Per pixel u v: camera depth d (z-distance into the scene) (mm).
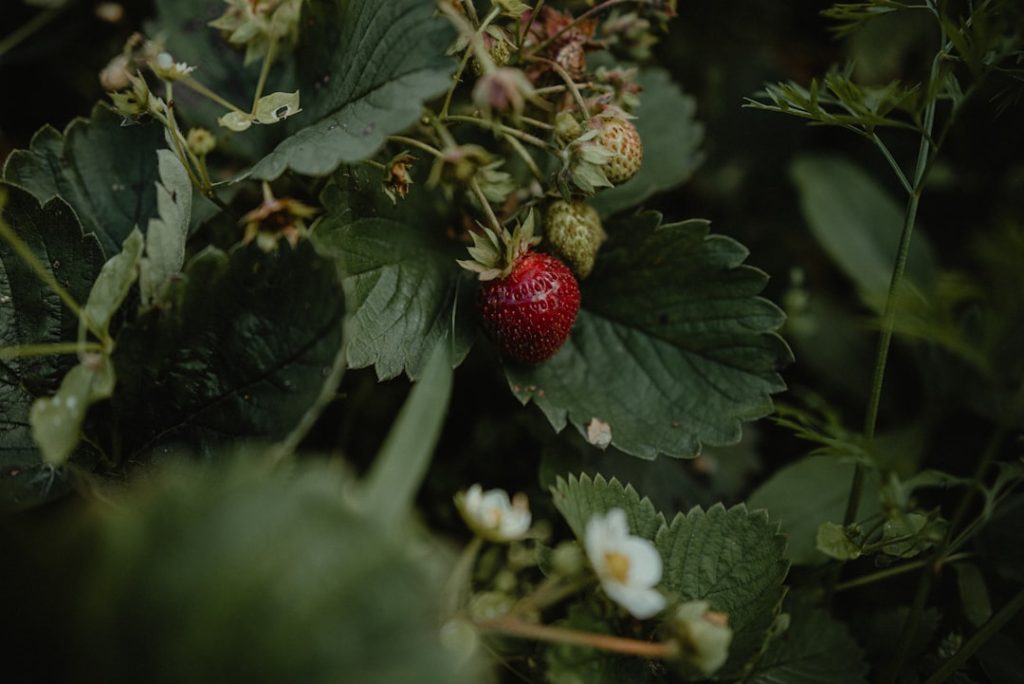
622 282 316
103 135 292
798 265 446
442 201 313
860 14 295
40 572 212
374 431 340
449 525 328
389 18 274
